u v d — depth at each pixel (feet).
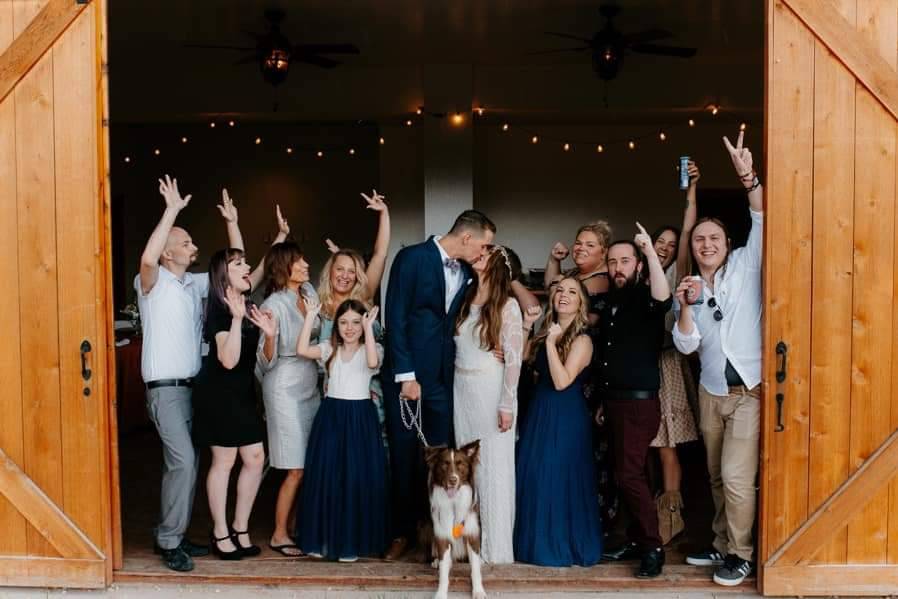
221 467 14.42
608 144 38.40
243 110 33.55
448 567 12.75
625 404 13.61
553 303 14.62
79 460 13.47
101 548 13.51
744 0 24.76
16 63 13.34
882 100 12.75
